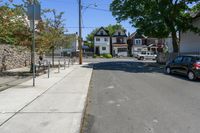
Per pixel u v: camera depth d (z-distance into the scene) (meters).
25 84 15.37
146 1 33.84
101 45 86.19
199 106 10.03
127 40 92.38
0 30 14.06
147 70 27.78
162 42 86.31
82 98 11.20
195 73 18.12
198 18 35.44
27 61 31.89
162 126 7.55
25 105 9.75
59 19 36.72
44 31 24.48
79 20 40.84
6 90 13.12
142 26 34.91
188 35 38.19
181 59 20.67
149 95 12.39
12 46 25.45
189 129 7.28
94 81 17.97
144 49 86.69
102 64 39.06
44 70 25.25
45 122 7.66
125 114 8.90
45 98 11.14
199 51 35.19
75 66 33.41
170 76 21.27
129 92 13.30
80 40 40.09
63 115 8.40
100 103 10.70
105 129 7.34
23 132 6.82
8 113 8.60
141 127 7.48
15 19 16.91
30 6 14.30
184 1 34.09
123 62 45.97
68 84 15.66
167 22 35.44
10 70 24.95
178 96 12.12
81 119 7.98
